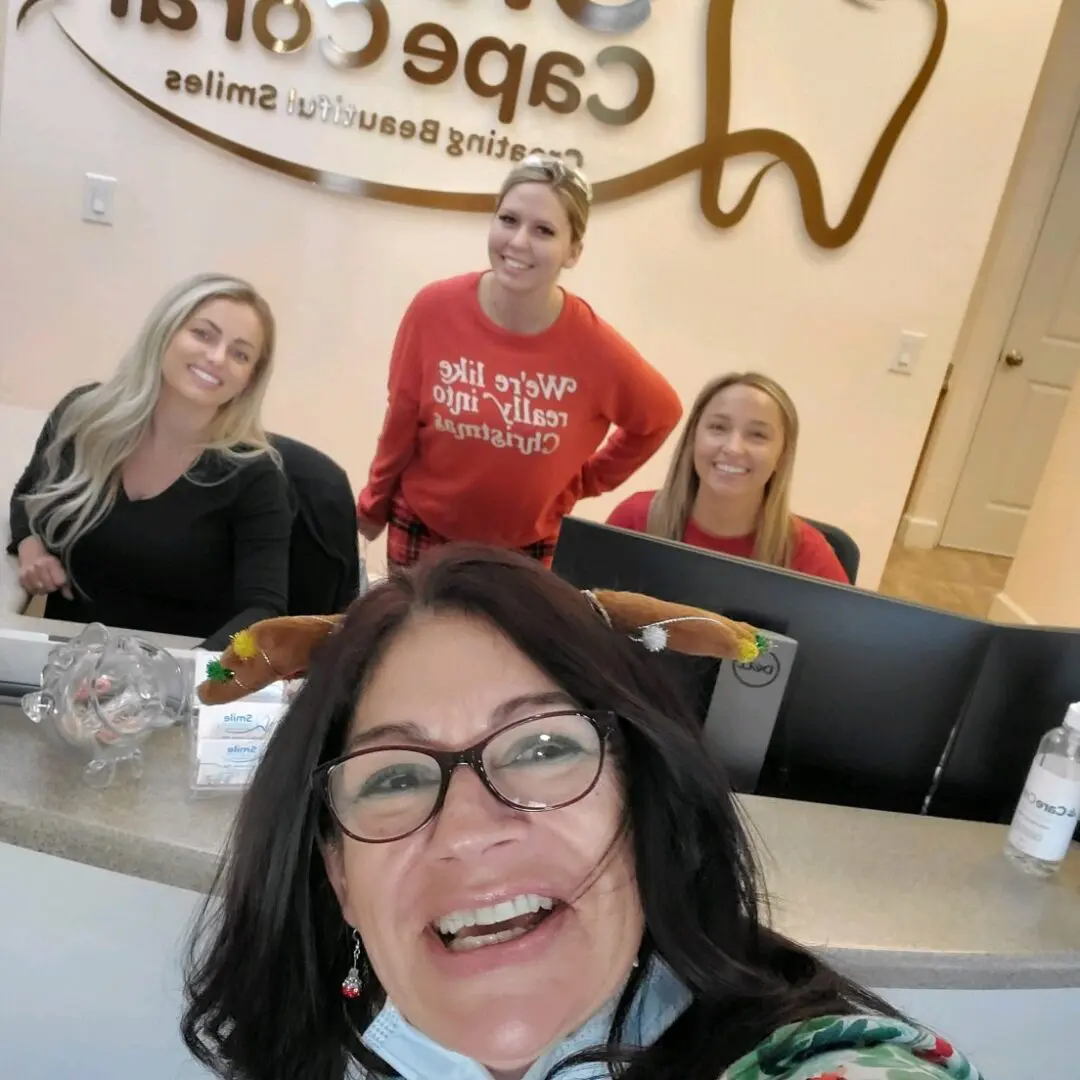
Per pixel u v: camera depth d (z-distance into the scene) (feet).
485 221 9.45
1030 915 3.49
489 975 2.19
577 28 8.82
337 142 9.16
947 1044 2.17
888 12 8.77
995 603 13.44
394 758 2.28
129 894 3.43
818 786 4.09
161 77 8.99
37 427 7.43
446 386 6.82
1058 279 14.70
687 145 9.16
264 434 6.15
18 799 3.21
